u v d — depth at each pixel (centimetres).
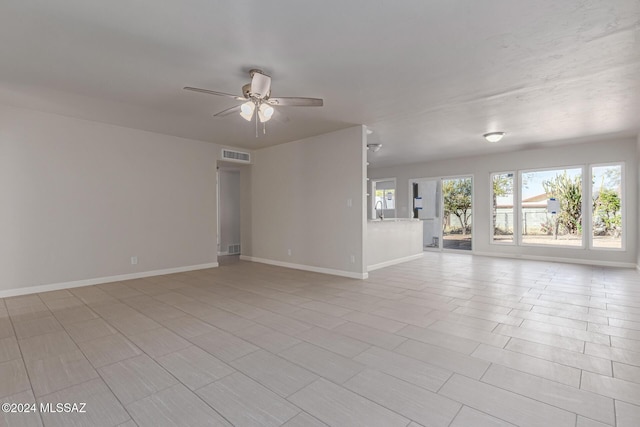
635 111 436
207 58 287
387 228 631
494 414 171
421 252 751
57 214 444
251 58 288
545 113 446
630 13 222
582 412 172
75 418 170
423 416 170
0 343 264
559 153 666
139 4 211
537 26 239
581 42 262
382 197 963
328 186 548
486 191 764
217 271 576
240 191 748
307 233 584
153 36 251
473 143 638
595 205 630
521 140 612
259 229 678
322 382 204
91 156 474
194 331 289
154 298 398
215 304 371
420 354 242
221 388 198
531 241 708
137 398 188
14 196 412
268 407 179
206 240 612
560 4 212
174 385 201
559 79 335
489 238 763
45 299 394
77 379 209
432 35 252
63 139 450
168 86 347
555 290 429
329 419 168
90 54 278
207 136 569
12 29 239
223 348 254
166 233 556
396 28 242
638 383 200
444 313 335
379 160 840
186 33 247
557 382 202
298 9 218
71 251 456
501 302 374
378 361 231
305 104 329
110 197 493
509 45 267
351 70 313
